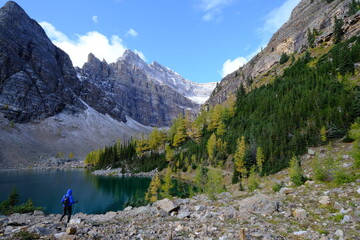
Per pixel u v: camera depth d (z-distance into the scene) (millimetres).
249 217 13305
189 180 79625
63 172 127500
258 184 35031
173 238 9820
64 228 11281
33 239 8805
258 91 117750
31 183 81062
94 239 9508
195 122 122375
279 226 11164
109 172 122688
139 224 13531
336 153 38875
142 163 122938
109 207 51312
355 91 53562
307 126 55625
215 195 26375
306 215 12477
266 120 79312
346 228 9820
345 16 110438
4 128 178000
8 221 13906
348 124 47250
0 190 65625
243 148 62406
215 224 12180
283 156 52875
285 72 113500
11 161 143625
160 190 57125
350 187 16469
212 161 81062
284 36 169375
